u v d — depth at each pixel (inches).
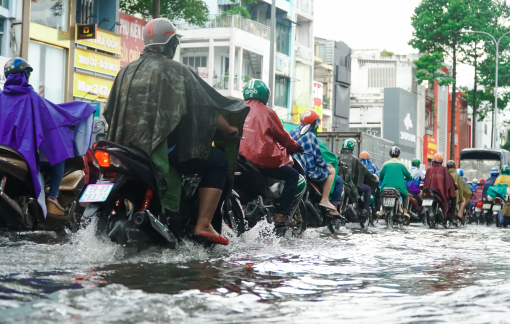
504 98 2064.5
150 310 102.2
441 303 121.3
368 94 2327.8
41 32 777.6
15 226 230.8
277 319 103.5
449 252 242.4
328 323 101.5
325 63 1930.4
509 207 629.0
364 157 531.5
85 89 854.5
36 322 92.7
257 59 1456.7
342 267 181.5
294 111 1608.0
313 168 323.3
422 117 2370.8
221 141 198.8
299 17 1673.2
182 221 193.9
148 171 175.9
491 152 1263.5
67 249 193.3
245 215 246.5
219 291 128.9
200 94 187.3
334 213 338.0
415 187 610.9
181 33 1376.7
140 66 186.5
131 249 180.9
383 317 106.8
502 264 199.3
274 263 183.9
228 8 1438.2
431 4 1991.9
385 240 311.0
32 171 215.5
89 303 106.2
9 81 219.9
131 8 1115.3
